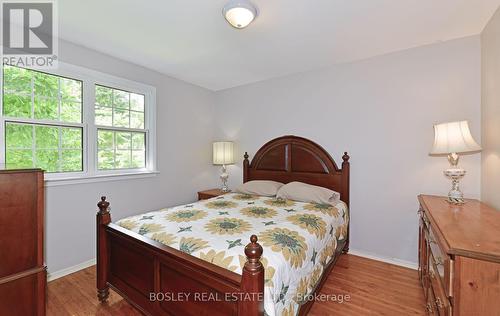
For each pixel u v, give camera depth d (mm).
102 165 2654
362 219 2738
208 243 1413
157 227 1689
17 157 2076
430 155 2355
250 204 2467
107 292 1879
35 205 1335
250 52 2535
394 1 1665
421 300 1905
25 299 1299
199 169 3770
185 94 3533
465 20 1912
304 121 3131
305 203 2529
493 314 916
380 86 2613
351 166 2803
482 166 2074
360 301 1897
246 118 3680
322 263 1800
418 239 2377
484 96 2031
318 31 2080
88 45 2377
